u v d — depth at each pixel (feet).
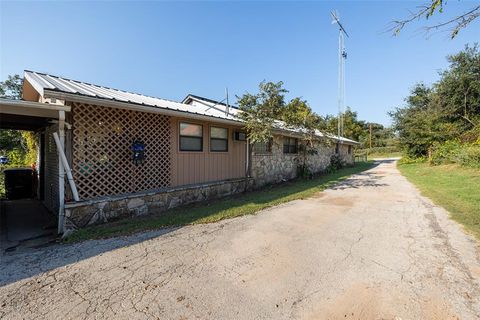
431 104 68.95
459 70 59.88
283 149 37.73
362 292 7.73
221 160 26.21
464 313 6.66
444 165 45.65
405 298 7.38
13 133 47.39
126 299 7.41
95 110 16.51
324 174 46.21
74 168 15.62
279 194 24.82
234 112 32.78
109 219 15.98
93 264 9.76
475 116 56.75
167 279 8.59
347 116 129.80
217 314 6.73
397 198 22.61
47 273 9.05
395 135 91.09
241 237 12.78
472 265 9.46
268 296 7.57
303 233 13.38
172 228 14.25
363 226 14.52
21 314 6.73
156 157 20.12
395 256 10.39
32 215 18.67
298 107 35.29
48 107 13.12
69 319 6.53
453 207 18.03
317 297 7.51
